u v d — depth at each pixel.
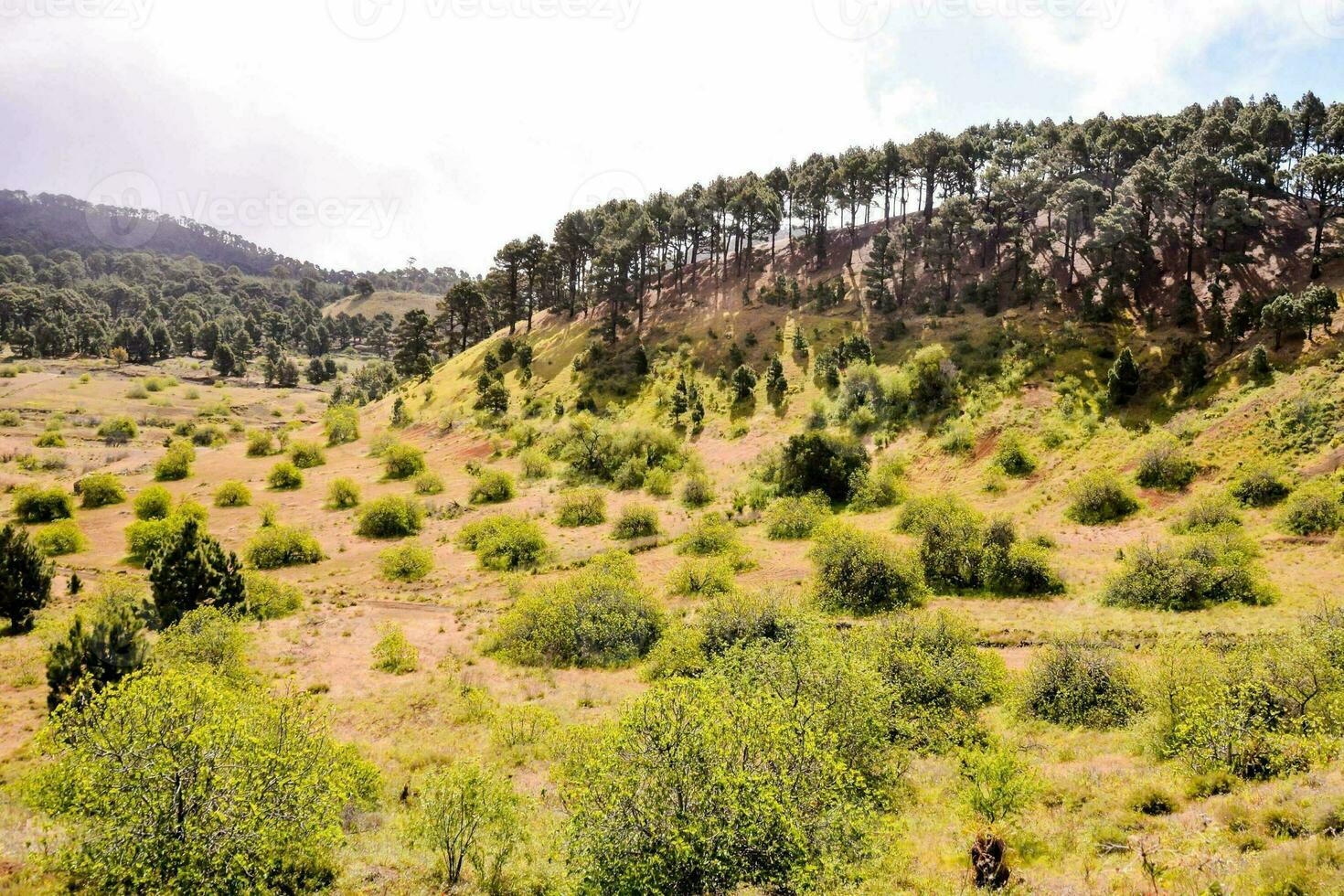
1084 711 17.78
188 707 10.62
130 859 9.12
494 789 12.00
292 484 61.00
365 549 44.00
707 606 26.44
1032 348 57.75
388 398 99.88
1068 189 67.88
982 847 9.86
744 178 100.88
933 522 33.44
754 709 11.38
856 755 14.16
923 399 56.16
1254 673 14.76
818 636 18.30
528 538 41.28
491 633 29.08
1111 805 11.98
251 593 30.81
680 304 94.12
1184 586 26.02
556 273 113.44
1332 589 24.81
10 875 9.84
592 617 27.53
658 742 10.22
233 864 9.52
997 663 20.66
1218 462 38.09
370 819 13.14
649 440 61.31
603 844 9.60
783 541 41.69
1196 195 60.94
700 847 9.41
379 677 24.28
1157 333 55.34
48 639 25.23
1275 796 10.52
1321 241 60.44
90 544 43.56
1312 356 42.12
